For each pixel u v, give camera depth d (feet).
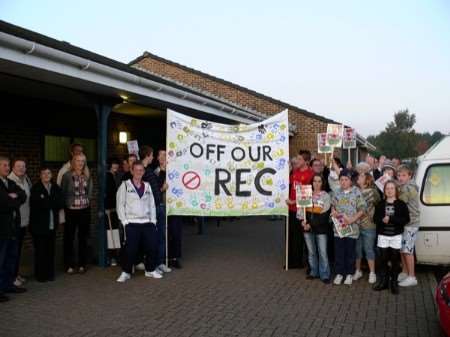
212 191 26.61
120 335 16.37
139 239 23.99
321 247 23.76
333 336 16.44
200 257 30.04
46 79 23.04
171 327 17.19
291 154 67.92
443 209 24.29
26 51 19.11
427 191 24.75
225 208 26.63
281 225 46.11
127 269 23.80
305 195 23.97
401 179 23.24
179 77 72.74
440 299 15.67
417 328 17.25
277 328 17.17
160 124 49.70
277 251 32.22
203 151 26.61
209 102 35.83
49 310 19.01
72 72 22.24
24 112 31.73
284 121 27.22
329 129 28.78
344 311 19.17
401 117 221.25
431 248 24.39
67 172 25.03
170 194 26.25
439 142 25.91
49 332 16.58
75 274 25.07
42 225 22.90
